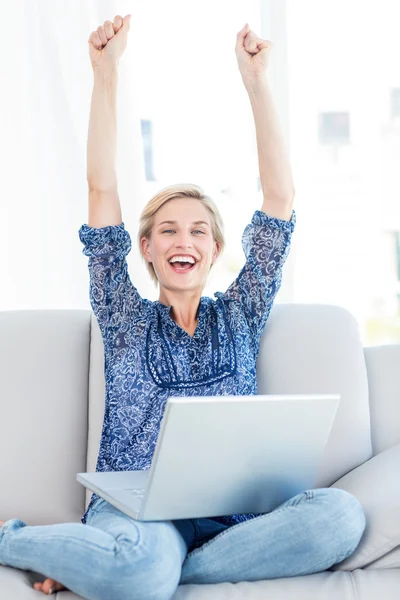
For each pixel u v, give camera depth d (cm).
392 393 192
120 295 186
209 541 149
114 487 152
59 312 195
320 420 149
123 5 243
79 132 239
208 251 192
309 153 247
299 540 142
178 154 245
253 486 149
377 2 249
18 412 180
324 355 189
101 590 132
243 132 245
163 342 180
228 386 177
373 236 253
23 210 239
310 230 248
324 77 250
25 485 176
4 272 239
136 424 172
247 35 195
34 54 238
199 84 245
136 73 240
